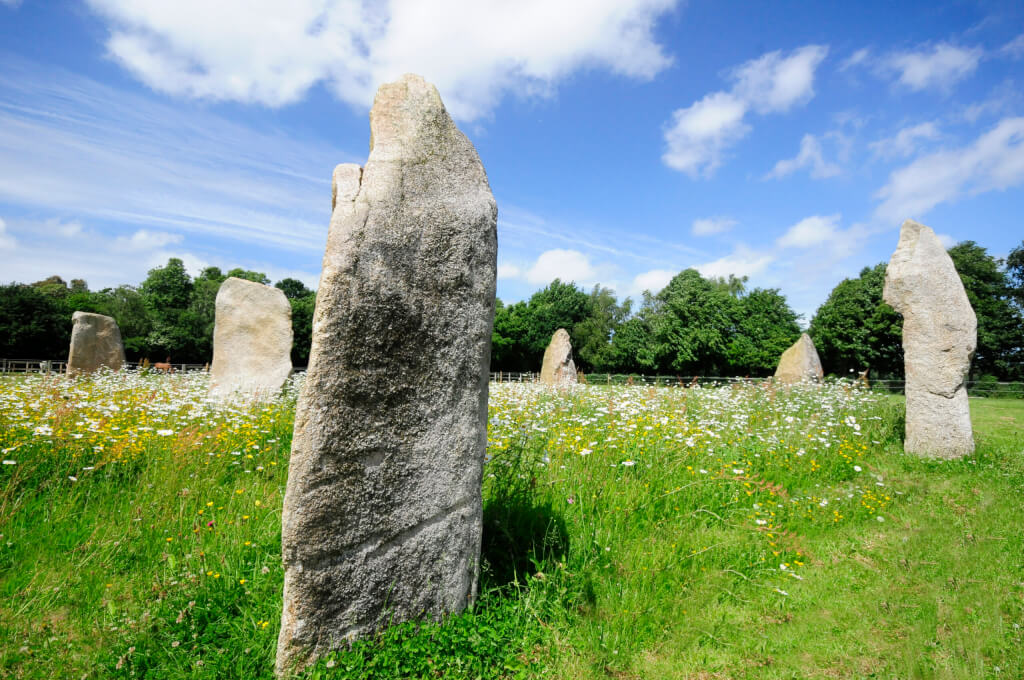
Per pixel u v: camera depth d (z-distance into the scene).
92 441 5.17
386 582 2.70
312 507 2.44
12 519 3.83
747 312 40.00
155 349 37.12
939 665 2.74
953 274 7.38
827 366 33.34
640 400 8.18
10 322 31.00
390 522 2.71
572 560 3.51
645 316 51.41
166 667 2.51
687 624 3.12
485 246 3.11
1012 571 3.74
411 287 2.79
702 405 8.52
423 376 2.83
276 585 3.16
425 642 2.68
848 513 4.85
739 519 4.55
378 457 2.66
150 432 5.69
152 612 2.89
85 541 3.65
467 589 3.03
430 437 2.86
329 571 2.51
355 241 2.61
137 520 3.91
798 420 7.29
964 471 6.43
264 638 2.69
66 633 2.81
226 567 3.31
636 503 4.39
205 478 4.75
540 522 3.88
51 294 45.38
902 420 8.58
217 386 9.83
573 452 5.34
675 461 5.34
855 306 30.73
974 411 12.57
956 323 7.16
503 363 42.62
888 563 3.99
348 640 2.58
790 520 4.58
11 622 2.84
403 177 2.85
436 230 2.90
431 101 3.12
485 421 3.15
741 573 3.67
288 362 10.34
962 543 4.24
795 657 2.88
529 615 3.03
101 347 13.62
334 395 2.50
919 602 3.40
